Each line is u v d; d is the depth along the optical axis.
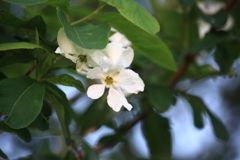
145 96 0.79
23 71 0.72
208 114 0.79
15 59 0.64
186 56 0.81
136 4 0.62
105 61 0.62
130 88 0.63
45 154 0.75
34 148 0.80
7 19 0.63
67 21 0.63
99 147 0.78
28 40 0.66
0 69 0.71
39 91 0.62
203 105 0.79
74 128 0.78
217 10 0.81
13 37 0.66
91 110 0.77
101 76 0.62
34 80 0.63
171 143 0.81
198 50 0.78
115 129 0.80
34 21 0.64
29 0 0.62
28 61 0.64
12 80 0.62
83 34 0.62
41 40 0.63
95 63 0.63
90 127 0.76
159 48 0.67
